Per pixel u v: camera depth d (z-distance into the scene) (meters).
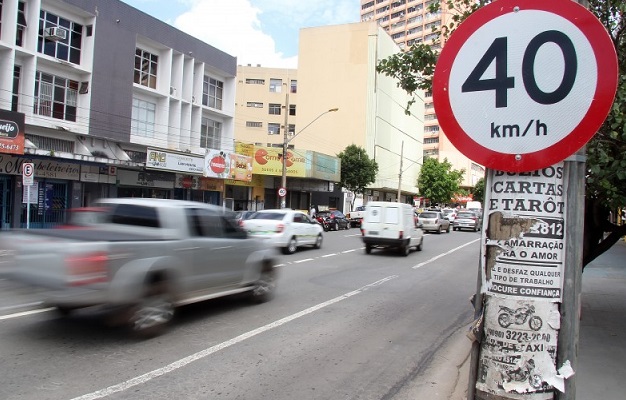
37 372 4.74
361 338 6.58
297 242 17.25
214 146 33.16
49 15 21.34
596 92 2.40
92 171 22.88
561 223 2.58
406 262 15.90
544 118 2.51
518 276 2.60
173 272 6.32
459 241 26.64
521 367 2.59
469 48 2.70
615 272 14.32
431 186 70.75
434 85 2.83
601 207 8.00
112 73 23.75
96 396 4.25
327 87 55.81
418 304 9.06
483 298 2.73
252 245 8.16
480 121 2.67
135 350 5.54
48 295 5.36
